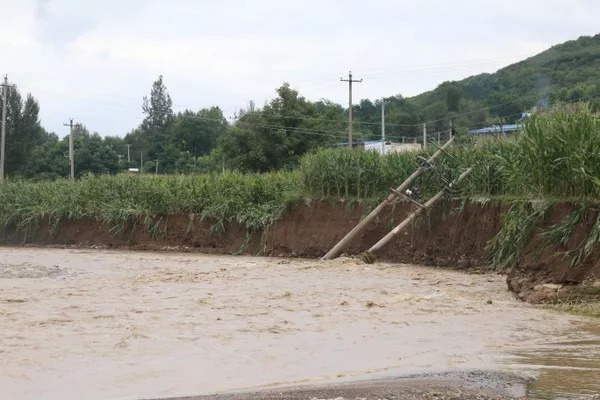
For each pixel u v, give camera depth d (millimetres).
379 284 14875
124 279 15844
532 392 6496
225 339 9148
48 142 96875
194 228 25078
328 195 22453
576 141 13992
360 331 9688
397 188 20078
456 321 10469
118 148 97312
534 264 13672
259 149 46344
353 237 20500
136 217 26281
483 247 17797
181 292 13562
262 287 14352
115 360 8008
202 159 72812
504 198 17578
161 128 96500
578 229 13281
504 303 12281
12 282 15273
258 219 23422
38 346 8641
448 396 6375
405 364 7844
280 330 9758
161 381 7176
